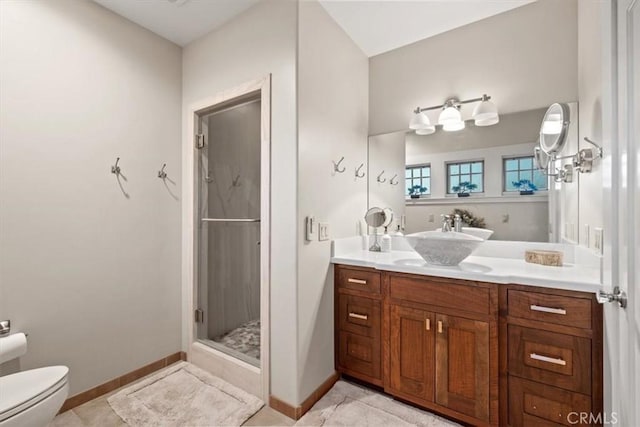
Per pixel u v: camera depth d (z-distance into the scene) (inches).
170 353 89.7
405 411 67.5
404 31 86.6
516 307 56.6
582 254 63.7
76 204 70.0
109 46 76.2
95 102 73.5
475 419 60.0
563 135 63.4
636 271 33.9
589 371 50.3
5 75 59.6
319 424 63.7
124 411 67.1
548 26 74.0
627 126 36.0
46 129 65.2
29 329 62.6
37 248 63.8
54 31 66.5
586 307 50.6
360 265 75.5
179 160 93.2
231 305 87.4
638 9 33.3
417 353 66.8
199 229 92.5
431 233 77.0
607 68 42.0
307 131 70.2
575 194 68.4
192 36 88.1
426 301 65.8
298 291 67.3
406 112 93.6
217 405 69.4
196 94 89.6
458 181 85.0
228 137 87.9
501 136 79.6
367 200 98.2
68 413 66.4
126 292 79.4
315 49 73.3
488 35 81.4
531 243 75.5
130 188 80.6
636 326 33.7
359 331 76.1
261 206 73.6
